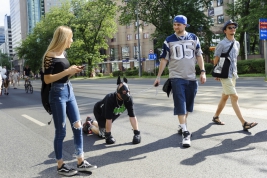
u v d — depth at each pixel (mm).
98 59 54906
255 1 29188
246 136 4957
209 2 34625
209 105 8398
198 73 29641
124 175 3588
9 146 5297
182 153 4305
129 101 4902
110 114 4984
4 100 14328
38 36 67562
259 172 3422
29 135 6129
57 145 3682
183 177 3406
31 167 4105
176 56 4855
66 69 3516
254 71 25438
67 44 3613
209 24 35062
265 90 11711
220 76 5328
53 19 56781
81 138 3773
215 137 5016
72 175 3674
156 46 36469
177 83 4836
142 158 4191
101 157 4352
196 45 4969
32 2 144000
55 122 3629
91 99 12219
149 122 6629
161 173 3574
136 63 64625
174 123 6398
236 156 4012
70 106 3695
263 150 4199
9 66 142875
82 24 51812
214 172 3500
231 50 5328
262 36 17438
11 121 7977
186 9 32844
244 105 8055
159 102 9734
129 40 65562
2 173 3914
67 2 55125
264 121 5902
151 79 30609
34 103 12203
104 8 50844
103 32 54750
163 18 34875
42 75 3615
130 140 5227
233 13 33719
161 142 4961
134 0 35375
